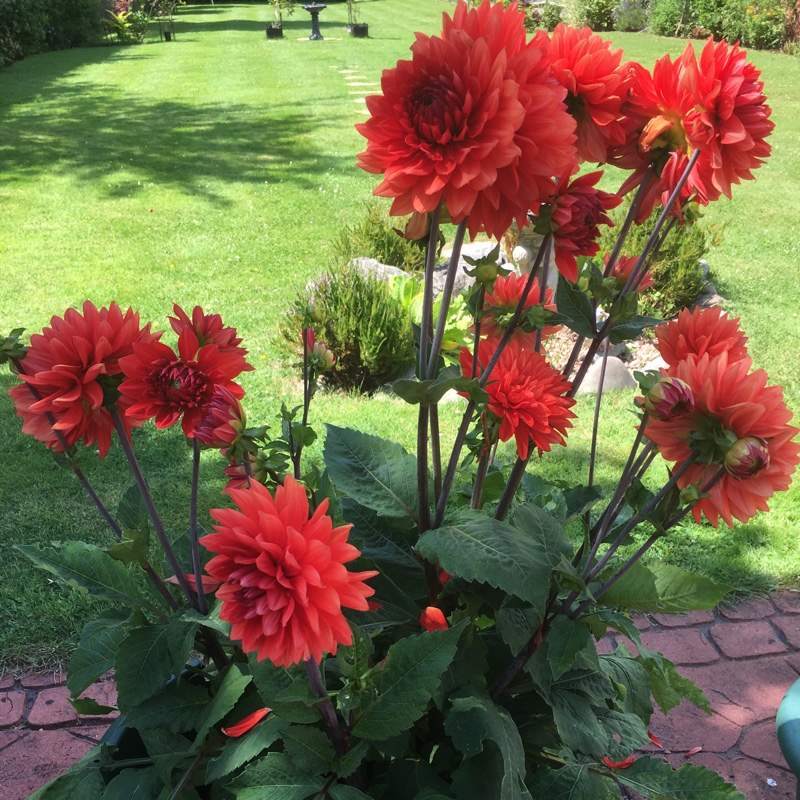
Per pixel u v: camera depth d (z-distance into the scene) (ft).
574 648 4.29
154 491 12.25
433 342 4.33
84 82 53.36
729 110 3.71
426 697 3.92
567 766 4.72
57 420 4.06
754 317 19.10
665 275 18.85
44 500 12.01
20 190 29.40
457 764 4.83
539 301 4.94
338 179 31.35
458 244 4.02
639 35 72.18
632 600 4.36
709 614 10.36
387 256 19.84
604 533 4.61
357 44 71.31
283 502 3.11
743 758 8.44
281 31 77.36
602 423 14.52
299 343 16.16
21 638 9.35
